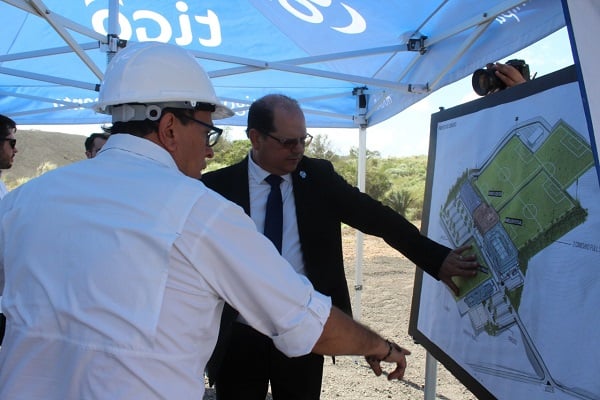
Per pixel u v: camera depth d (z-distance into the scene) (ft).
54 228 3.08
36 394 2.95
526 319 4.12
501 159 4.71
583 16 2.75
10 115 17.57
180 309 2.99
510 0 6.23
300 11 10.30
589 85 2.72
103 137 12.25
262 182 6.79
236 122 18.22
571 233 3.64
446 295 5.82
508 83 5.02
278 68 10.52
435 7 8.11
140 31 12.73
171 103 3.46
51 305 2.95
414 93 10.43
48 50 11.23
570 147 3.70
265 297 3.21
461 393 12.48
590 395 3.34
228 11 11.50
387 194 54.34
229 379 6.64
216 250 3.07
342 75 10.34
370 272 31.24
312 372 6.73
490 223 4.83
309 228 6.62
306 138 6.52
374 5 8.77
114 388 2.82
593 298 3.37
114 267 2.91
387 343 4.16
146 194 3.09
